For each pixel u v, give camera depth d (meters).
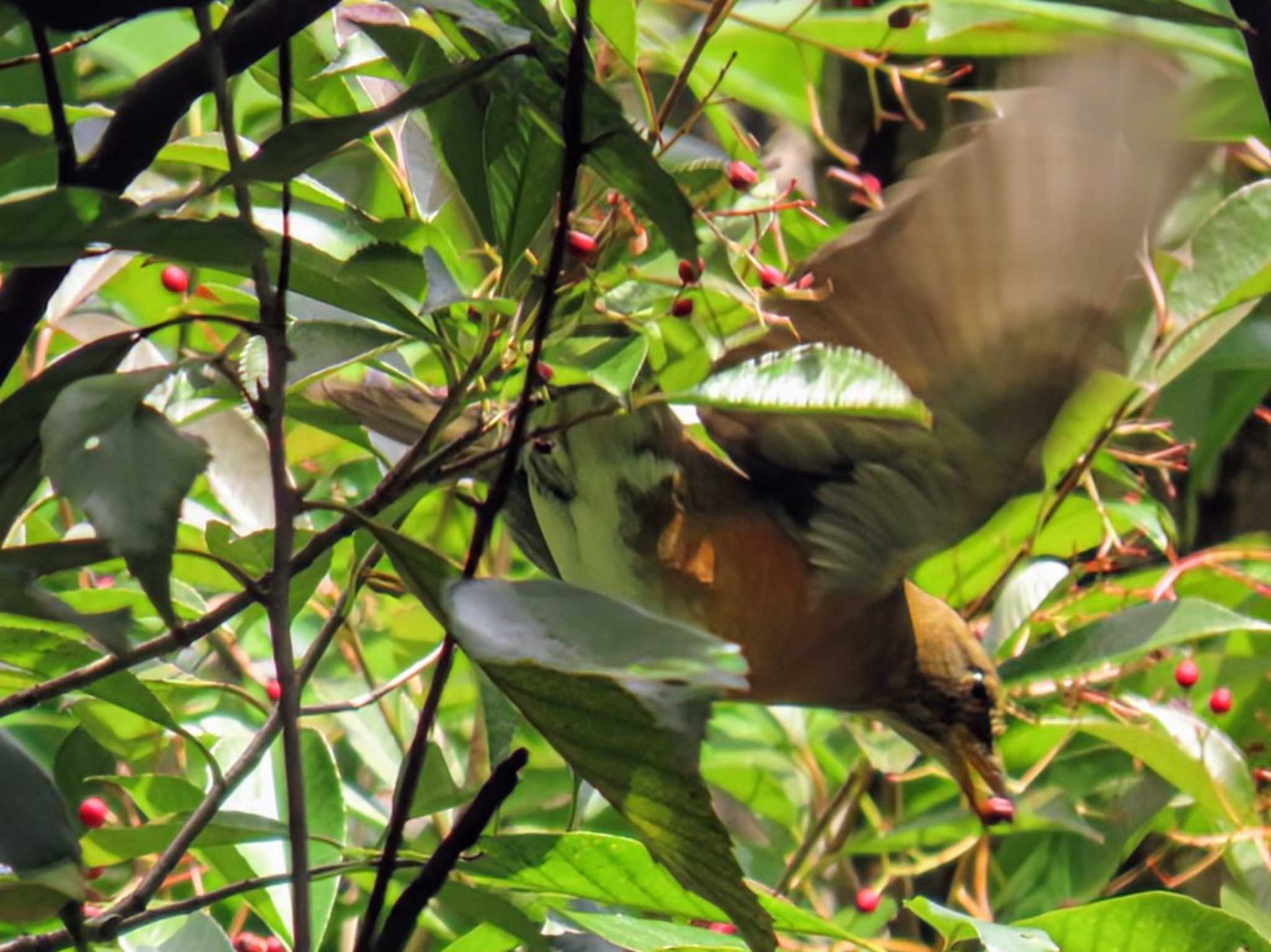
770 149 7.77
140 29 6.97
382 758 6.69
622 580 5.96
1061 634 6.93
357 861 4.30
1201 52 6.36
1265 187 6.04
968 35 6.38
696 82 6.27
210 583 5.91
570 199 3.29
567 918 5.09
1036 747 7.39
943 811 7.21
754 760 7.75
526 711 3.04
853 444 5.75
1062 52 4.48
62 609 2.64
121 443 2.64
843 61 7.81
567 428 4.11
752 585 5.98
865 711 6.91
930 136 7.76
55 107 3.07
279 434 3.05
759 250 5.52
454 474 4.02
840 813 7.58
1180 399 7.85
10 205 2.86
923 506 5.70
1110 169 4.77
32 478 3.32
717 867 3.05
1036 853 7.34
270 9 3.70
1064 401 5.12
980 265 4.96
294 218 5.24
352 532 4.08
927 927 7.84
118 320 6.84
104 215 2.90
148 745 5.61
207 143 5.12
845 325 5.18
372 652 7.32
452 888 4.24
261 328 3.06
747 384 4.00
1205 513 7.96
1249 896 6.77
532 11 3.55
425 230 4.46
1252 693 7.27
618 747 2.99
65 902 3.29
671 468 5.92
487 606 2.83
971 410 5.24
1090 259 4.90
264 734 4.07
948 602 7.58
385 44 4.32
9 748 3.27
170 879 5.65
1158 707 6.33
